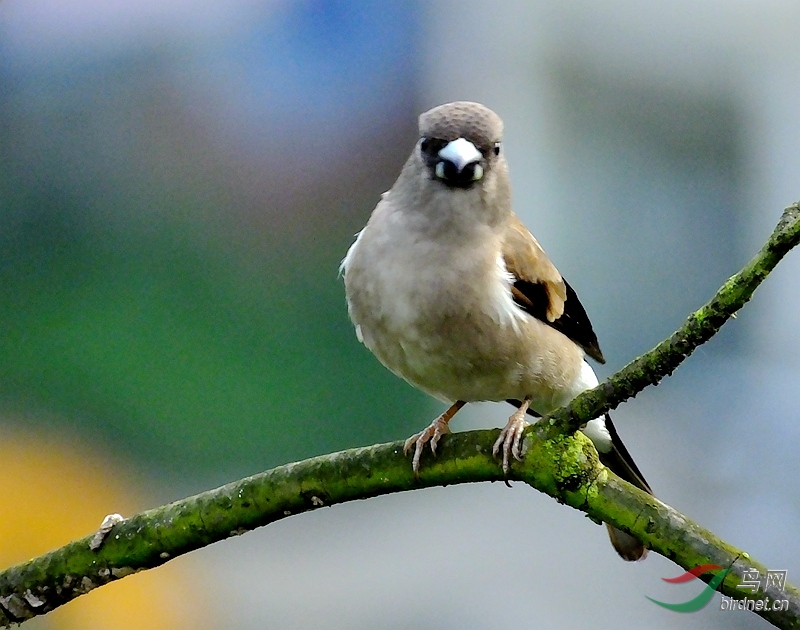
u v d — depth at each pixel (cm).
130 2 1457
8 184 1385
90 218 1399
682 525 448
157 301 1376
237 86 1499
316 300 1437
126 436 1279
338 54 1527
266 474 510
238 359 1355
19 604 516
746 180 1444
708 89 1441
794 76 1419
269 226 1470
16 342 1306
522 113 1472
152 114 1459
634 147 1468
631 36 1450
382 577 1231
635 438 1352
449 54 1505
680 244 1462
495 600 1163
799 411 1295
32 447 1230
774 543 1166
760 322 1366
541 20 1468
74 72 1433
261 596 1188
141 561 509
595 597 1159
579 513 1376
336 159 1518
